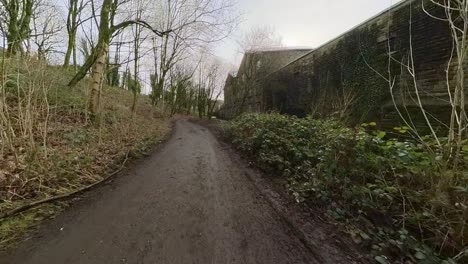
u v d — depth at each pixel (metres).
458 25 7.11
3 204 3.00
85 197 3.66
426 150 3.54
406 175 3.38
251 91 25.53
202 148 8.69
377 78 10.14
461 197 2.67
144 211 3.32
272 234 2.91
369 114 10.12
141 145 7.51
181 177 4.99
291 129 6.86
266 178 5.13
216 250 2.53
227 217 3.30
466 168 3.02
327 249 2.64
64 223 2.89
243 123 10.20
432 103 7.47
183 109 36.09
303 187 4.21
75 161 4.64
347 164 4.06
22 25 7.59
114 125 7.88
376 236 2.77
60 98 7.22
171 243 2.61
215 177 5.13
